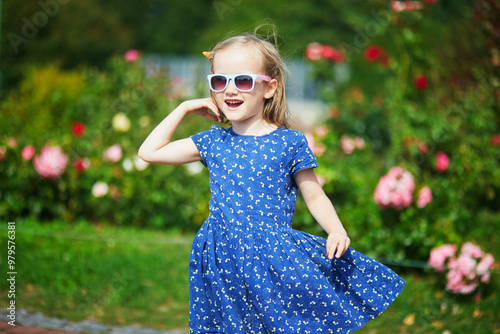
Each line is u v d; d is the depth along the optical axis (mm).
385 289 2297
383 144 6988
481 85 6094
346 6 18469
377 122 6938
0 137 5625
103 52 19172
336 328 2217
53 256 4598
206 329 2295
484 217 5609
